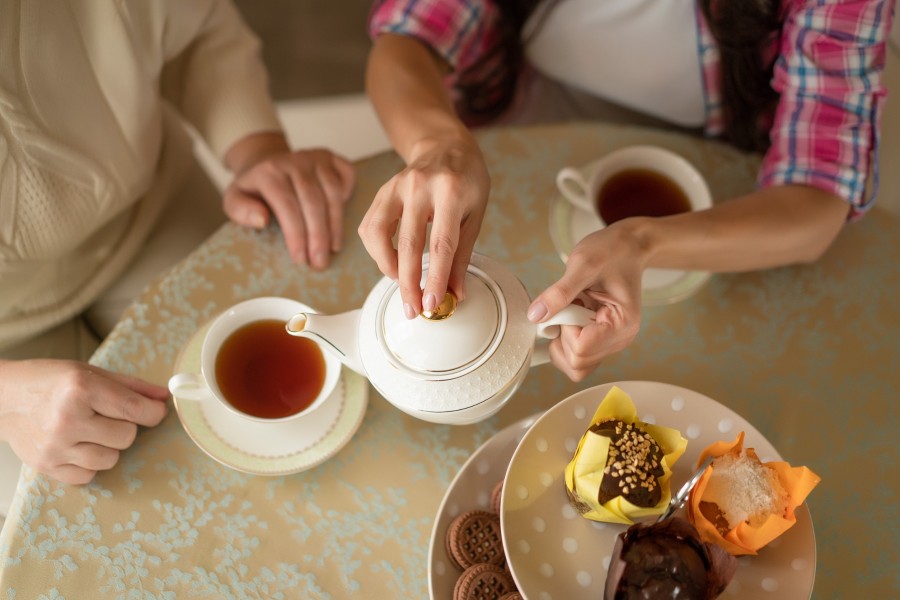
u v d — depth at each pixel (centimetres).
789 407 75
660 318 79
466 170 68
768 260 80
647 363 77
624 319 66
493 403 63
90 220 88
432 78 90
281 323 73
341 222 83
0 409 72
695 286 79
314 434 72
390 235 67
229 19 100
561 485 67
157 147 96
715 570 57
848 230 85
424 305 60
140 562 68
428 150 73
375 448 73
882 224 85
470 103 108
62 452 70
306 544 69
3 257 83
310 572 68
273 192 85
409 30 94
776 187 83
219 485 71
